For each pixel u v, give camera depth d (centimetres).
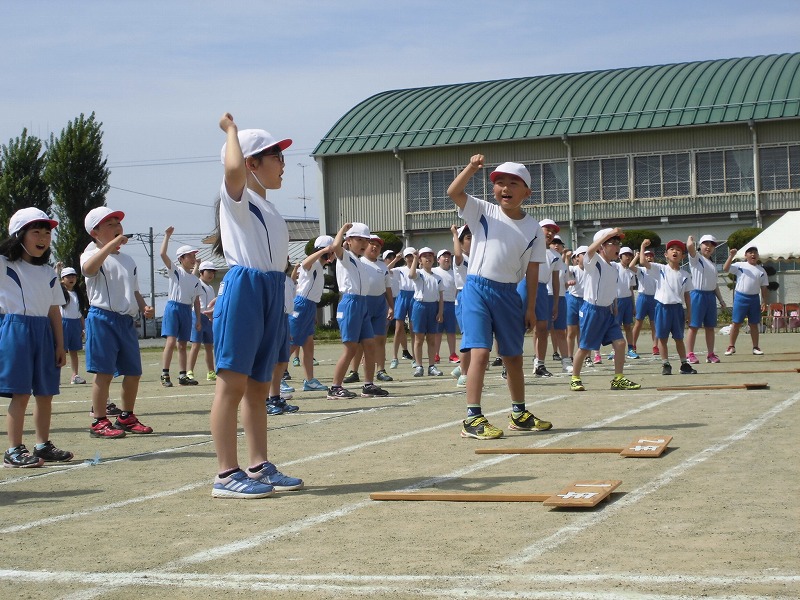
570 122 4300
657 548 503
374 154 4600
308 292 1480
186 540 566
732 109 4097
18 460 861
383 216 4594
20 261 866
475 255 931
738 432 884
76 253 4534
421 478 728
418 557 507
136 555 535
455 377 1725
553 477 708
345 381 1617
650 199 4241
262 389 712
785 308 3159
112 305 1050
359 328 1356
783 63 4297
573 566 475
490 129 4403
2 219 4609
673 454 785
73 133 4559
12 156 4619
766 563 468
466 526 573
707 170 4169
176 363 2603
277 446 920
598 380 1502
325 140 4662
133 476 798
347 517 611
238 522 610
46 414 888
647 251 1557
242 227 692
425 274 1786
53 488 758
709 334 1812
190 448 948
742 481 666
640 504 608
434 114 4597
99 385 1057
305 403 1316
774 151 4084
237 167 675
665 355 1566
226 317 686
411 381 1656
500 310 930
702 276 1783
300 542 551
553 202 4375
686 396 1202
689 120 4119
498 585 450
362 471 769
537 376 1606
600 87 4469
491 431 911
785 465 720
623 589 434
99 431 1055
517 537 541
